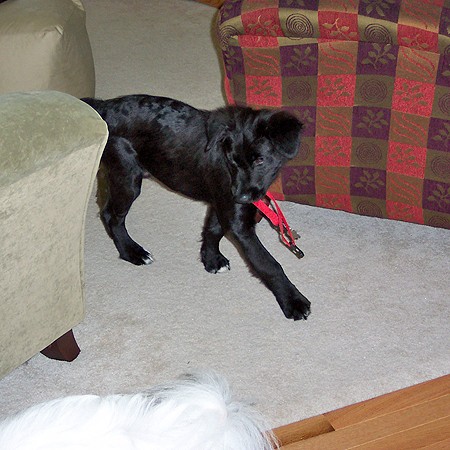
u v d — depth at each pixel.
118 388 2.16
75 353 2.24
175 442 1.36
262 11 2.32
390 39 2.24
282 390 2.14
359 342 2.29
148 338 2.32
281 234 2.43
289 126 2.14
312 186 2.67
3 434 1.37
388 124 2.42
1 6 2.71
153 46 3.92
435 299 2.44
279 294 2.37
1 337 1.89
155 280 2.53
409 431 2.03
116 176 2.44
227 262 2.57
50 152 1.62
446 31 2.17
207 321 2.37
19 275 1.83
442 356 2.24
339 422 2.05
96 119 1.71
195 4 4.37
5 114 1.59
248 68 2.48
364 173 2.56
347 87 2.40
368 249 2.64
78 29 2.79
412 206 2.59
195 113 2.35
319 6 2.26
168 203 2.88
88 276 2.55
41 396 2.14
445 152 2.41
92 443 1.34
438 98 2.32
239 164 2.20
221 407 1.41
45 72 2.67
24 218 1.72
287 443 2.00
